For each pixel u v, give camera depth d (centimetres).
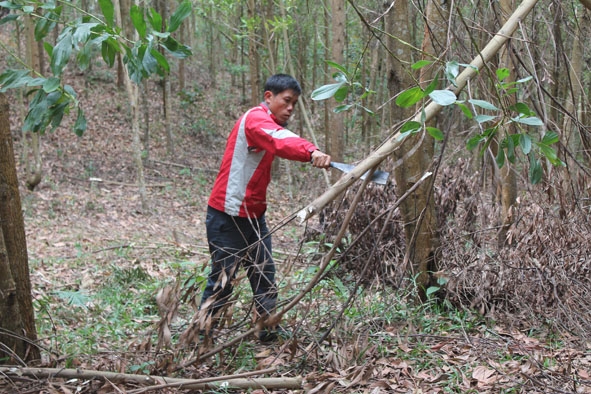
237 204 341
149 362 312
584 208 403
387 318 377
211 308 308
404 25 397
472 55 375
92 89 1769
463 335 365
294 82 343
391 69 404
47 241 805
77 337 379
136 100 1109
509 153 252
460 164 473
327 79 1359
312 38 1722
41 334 379
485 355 333
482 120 237
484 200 469
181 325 383
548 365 318
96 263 661
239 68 1850
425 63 246
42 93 264
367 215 473
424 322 382
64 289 536
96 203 1128
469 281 411
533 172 256
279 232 884
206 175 1488
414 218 420
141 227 980
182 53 254
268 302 338
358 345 325
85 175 1319
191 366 312
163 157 1558
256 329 304
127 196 1216
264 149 319
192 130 1780
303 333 352
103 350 348
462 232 446
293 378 290
